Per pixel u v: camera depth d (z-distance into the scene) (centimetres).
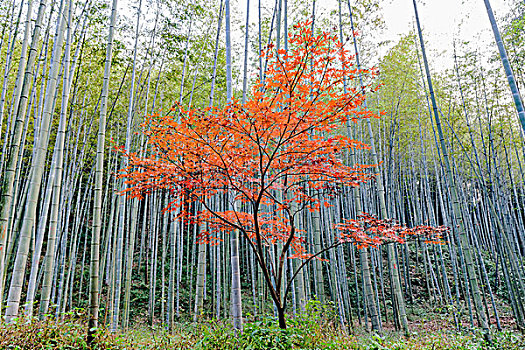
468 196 1608
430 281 1471
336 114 425
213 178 470
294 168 472
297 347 437
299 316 511
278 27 755
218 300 1042
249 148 469
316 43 417
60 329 414
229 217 534
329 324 536
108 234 915
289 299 1202
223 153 460
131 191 480
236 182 480
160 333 710
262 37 967
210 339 446
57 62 486
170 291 886
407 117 1236
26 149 996
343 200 1408
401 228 533
